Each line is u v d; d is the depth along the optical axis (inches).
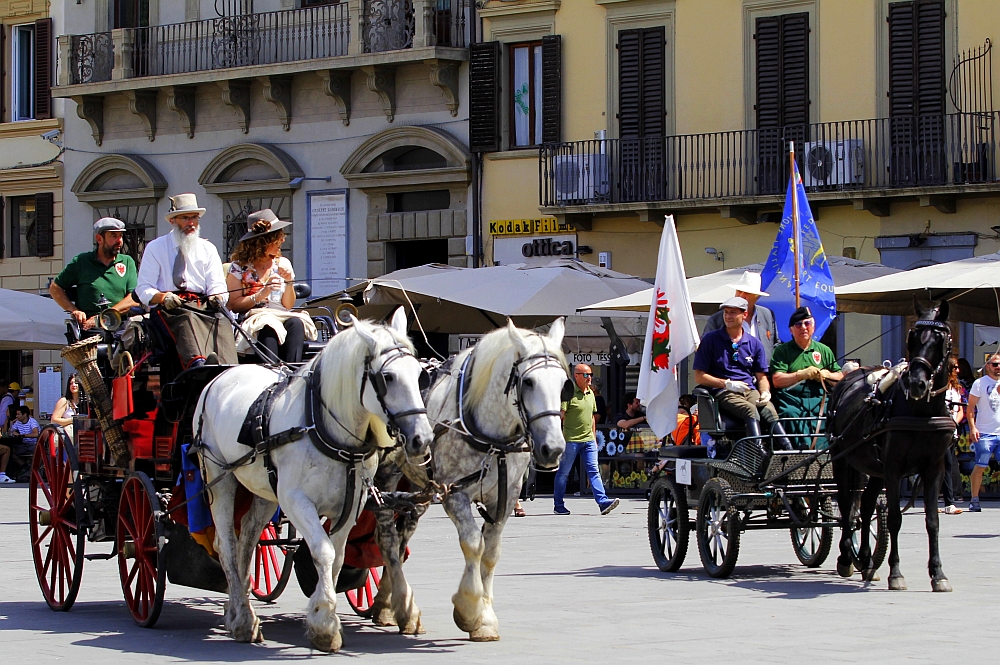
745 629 687.7
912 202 1808.6
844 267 1541.6
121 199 2311.8
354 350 624.4
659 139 1955.0
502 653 625.3
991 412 1342.3
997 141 1763.0
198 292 771.4
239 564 683.4
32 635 689.6
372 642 660.7
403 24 2091.5
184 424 721.6
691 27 1959.9
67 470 792.3
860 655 610.9
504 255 2059.5
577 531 1221.7
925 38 1819.6
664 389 960.3
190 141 2272.4
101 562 1023.0
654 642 650.8
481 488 677.3
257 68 2161.7
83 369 751.7
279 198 2204.7
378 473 714.8
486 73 2065.7
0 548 1106.7
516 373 658.2
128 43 2278.5
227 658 620.1
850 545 880.9
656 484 956.0
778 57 1907.0
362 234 2155.5
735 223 1919.3
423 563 988.6
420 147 2118.6
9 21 2439.7
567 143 1995.6
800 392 908.6
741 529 884.0
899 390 815.1
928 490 827.4
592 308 1457.9
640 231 1978.3
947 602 776.9
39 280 2396.7
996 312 1534.2
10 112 2442.2
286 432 638.5
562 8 2032.5
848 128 1844.2
